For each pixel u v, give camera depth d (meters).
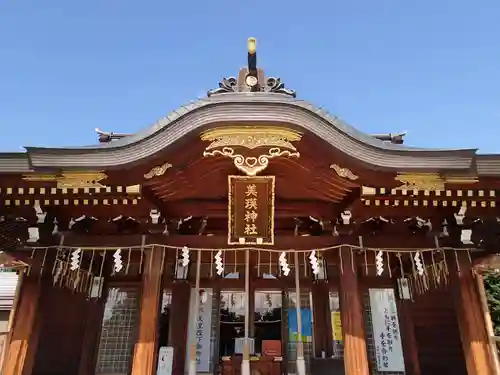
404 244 8.72
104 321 11.03
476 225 8.88
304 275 11.77
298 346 7.80
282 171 8.37
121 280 11.40
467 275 8.45
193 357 7.71
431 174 7.93
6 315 13.80
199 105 7.78
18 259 8.34
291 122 7.59
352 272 8.40
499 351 9.11
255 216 8.35
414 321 10.80
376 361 10.78
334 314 11.25
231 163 8.15
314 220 9.69
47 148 7.63
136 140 7.83
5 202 8.30
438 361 10.36
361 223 8.88
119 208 8.62
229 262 11.37
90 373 10.24
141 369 7.48
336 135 7.81
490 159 7.84
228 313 11.73
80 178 7.95
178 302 11.22
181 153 7.91
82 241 8.55
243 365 7.59
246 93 8.81
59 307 10.15
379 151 7.87
